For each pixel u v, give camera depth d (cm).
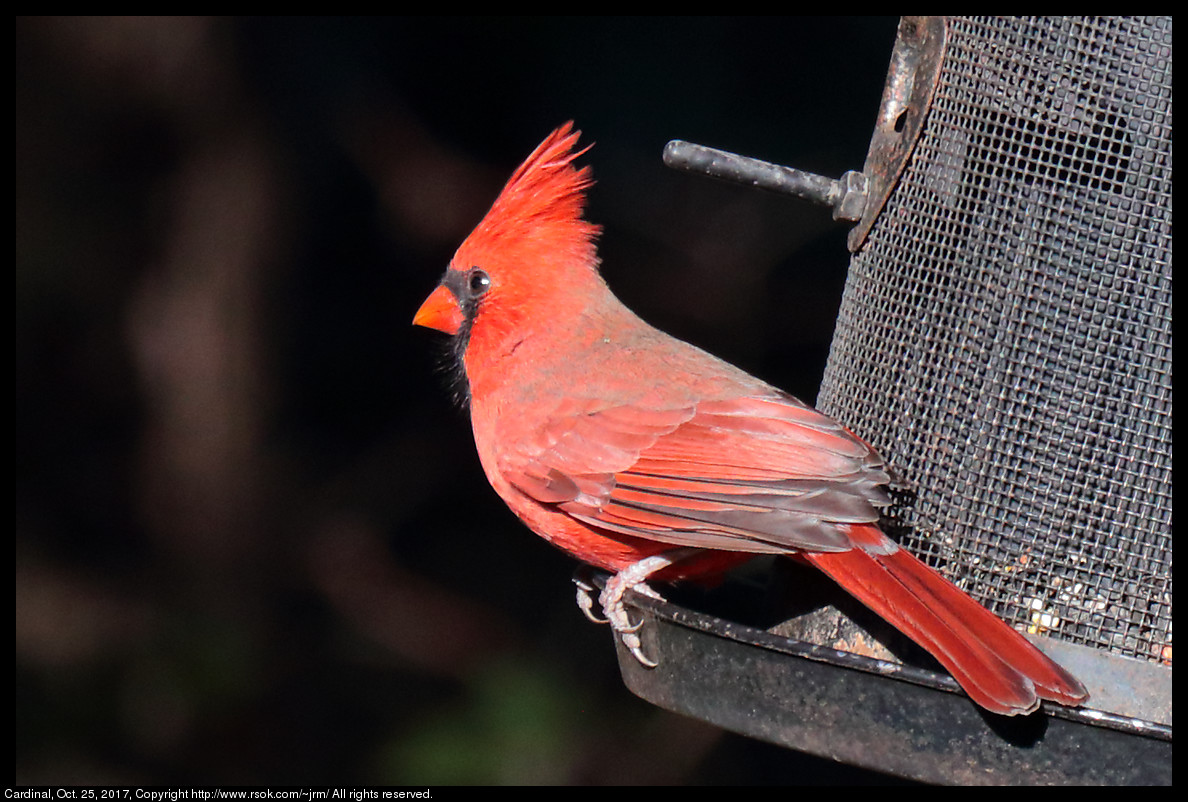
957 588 516
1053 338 593
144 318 1327
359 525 1352
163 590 1275
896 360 613
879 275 623
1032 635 579
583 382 615
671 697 558
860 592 519
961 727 496
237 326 1334
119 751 1173
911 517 600
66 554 1283
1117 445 586
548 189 637
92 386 1331
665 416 589
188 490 1309
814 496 536
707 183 1409
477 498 1391
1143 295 588
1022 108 600
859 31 1413
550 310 635
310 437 1377
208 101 1320
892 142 616
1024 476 591
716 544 559
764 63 1418
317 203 1377
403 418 1402
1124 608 574
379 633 1290
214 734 1188
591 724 1208
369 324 1406
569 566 1348
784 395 595
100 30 1302
